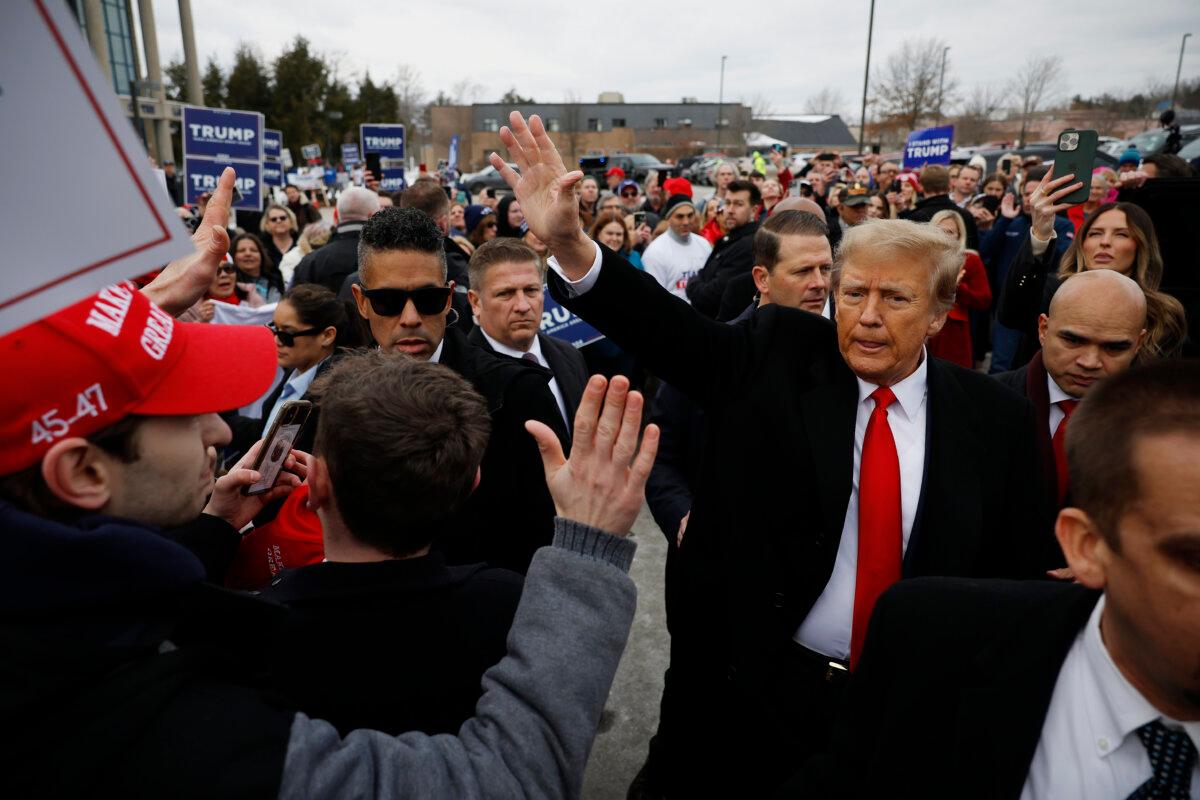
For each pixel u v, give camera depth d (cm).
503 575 123
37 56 64
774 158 1281
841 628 161
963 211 572
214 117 580
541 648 92
